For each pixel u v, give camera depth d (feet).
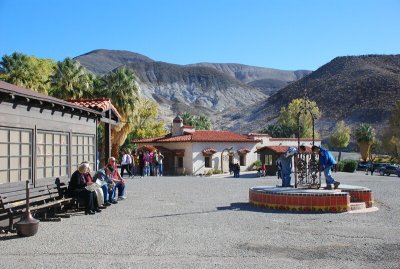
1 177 39.70
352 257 29.17
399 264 27.37
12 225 37.88
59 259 28.68
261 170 134.00
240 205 55.52
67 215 45.93
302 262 27.94
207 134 158.10
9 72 156.76
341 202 50.06
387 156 290.56
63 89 141.08
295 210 50.14
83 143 58.85
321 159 56.18
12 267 26.76
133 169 121.29
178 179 107.04
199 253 30.25
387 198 63.87
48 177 48.37
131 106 150.00
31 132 44.73
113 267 26.76
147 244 32.96
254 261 28.19
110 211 50.31
